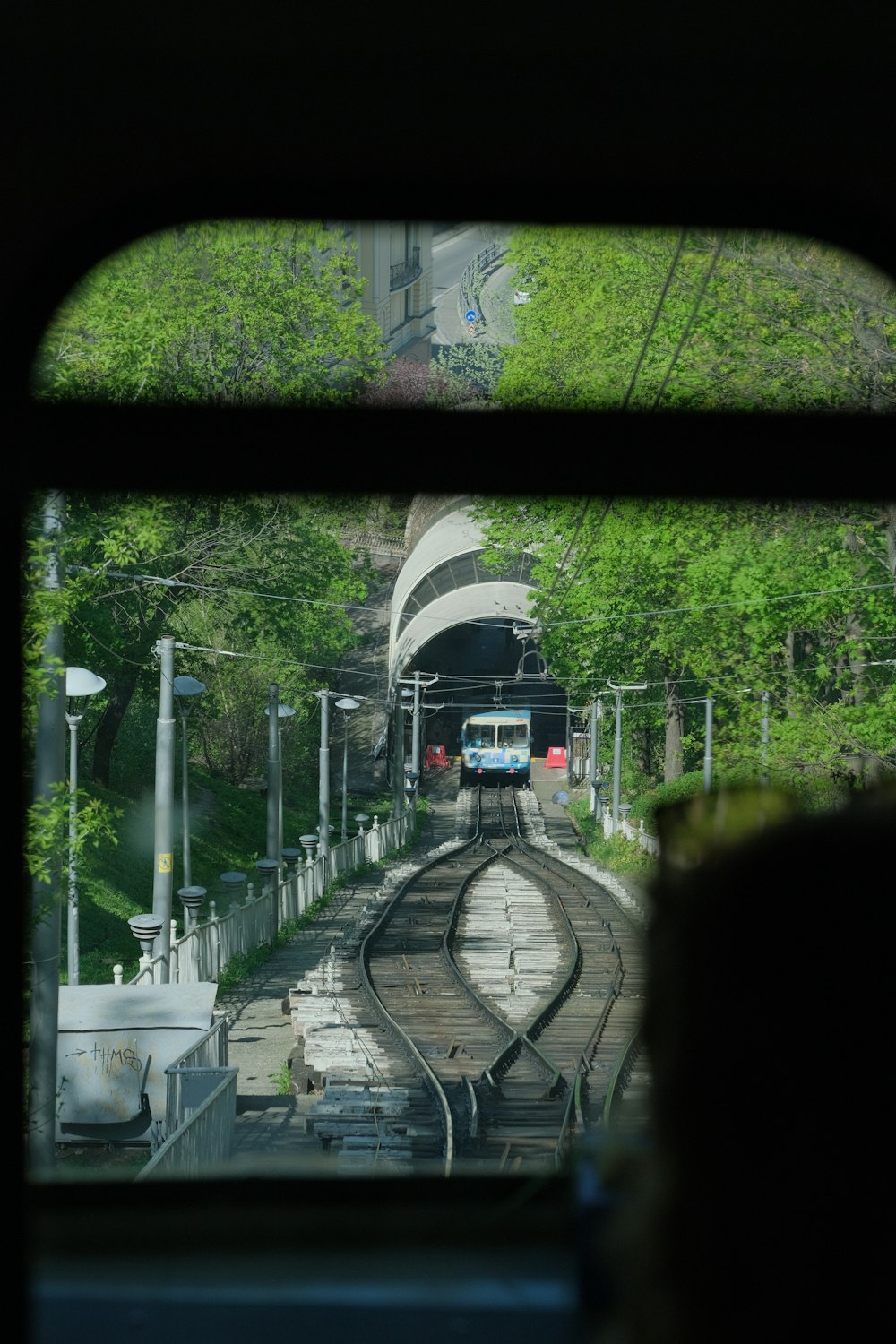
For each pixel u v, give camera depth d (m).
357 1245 4.67
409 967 49.47
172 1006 26.28
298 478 4.88
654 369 20.53
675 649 49.78
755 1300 2.09
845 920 2.10
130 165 5.03
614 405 4.97
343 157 5.16
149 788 67.94
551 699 138.00
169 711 38.75
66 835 19.08
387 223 5.35
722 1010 2.13
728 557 35.97
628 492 4.98
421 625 91.69
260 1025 40.09
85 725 56.91
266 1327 4.18
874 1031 2.08
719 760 37.00
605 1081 30.39
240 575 54.81
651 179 5.30
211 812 74.25
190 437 4.87
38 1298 4.44
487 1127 25.94
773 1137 2.10
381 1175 5.02
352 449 4.88
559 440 4.90
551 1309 4.17
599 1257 2.73
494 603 90.75
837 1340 2.06
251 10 4.77
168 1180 5.00
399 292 46.97
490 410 4.93
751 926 2.13
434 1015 40.16
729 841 2.21
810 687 36.06
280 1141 26.06
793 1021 2.10
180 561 47.22
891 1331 2.05
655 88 5.14
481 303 54.06
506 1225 4.70
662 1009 2.21
